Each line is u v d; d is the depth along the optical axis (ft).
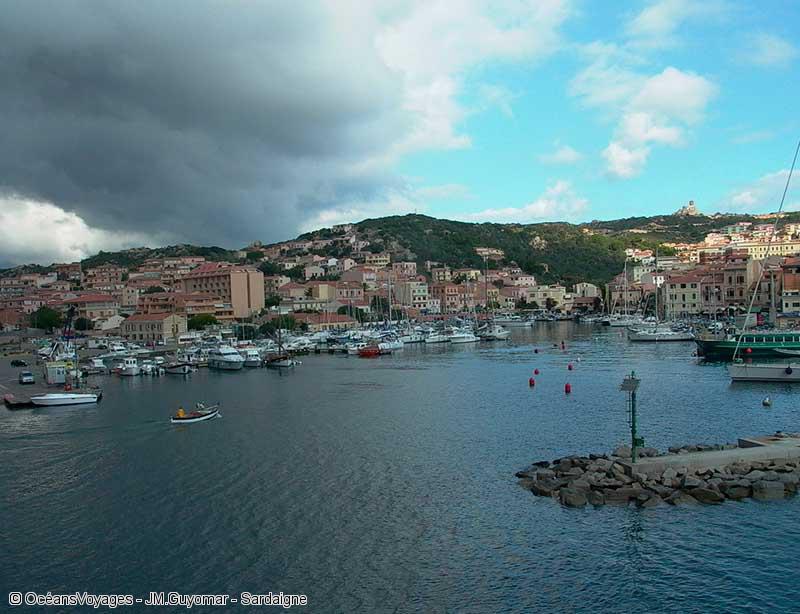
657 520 156.87
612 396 324.60
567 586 129.90
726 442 224.74
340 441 245.24
